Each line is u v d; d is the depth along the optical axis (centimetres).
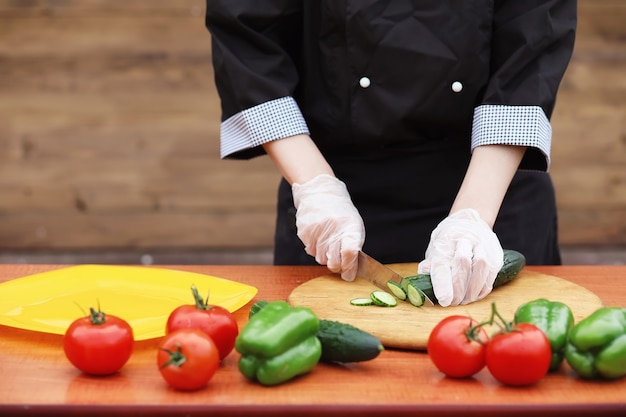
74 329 173
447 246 224
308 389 168
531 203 294
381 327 198
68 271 240
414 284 216
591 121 655
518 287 231
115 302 218
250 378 171
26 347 193
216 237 652
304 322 169
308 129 283
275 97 260
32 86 631
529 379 166
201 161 645
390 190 282
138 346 192
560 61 257
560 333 173
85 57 630
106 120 638
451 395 165
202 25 631
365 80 267
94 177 644
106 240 650
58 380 173
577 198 664
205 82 637
